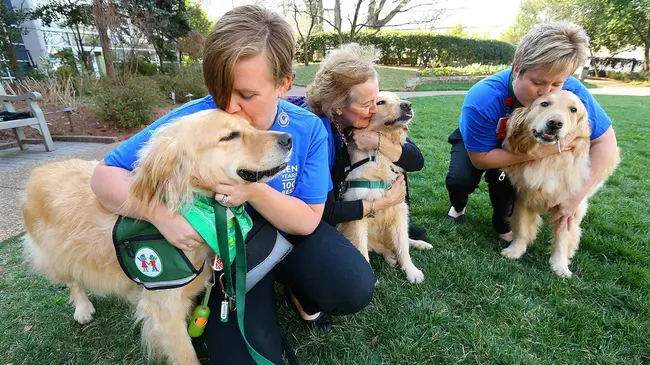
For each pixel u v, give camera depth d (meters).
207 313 1.67
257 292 1.77
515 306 2.16
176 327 1.68
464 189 3.07
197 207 1.47
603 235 3.00
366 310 2.16
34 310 2.16
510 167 2.65
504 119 2.54
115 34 11.55
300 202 1.71
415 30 25.08
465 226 3.20
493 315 2.10
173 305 1.65
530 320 2.05
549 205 2.52
